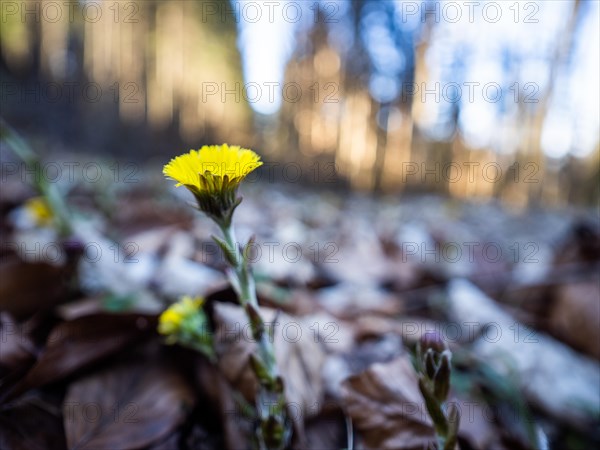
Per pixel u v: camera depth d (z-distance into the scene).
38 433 0.12
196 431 0.14
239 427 0.13
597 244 0.32
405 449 0.13
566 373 0.21
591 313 0.25
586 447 0.17
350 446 0.13
